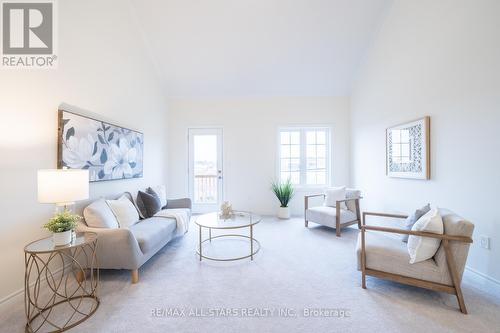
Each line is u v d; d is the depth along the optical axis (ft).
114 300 6.45
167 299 6.49
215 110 16.71
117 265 7.27
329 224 12.23
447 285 6.03
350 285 7.16
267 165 16.66
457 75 7.89
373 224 13.24
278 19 11.88
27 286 5.50
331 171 16.52
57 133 7.61
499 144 6.64
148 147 13.75
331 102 16.44
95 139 9.18
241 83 15.61
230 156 16.72
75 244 5.88
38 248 5.59
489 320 5.54
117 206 8.98
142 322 5.58
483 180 7.09
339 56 13.79
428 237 6.13
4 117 6.28
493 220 6.82
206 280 7.51
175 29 12.51
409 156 10.17
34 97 6.99
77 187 6.20
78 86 8.54
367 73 13.70
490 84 6.84
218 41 12.98
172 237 10.49
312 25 12.14
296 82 15.51
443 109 8.48
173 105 16.76
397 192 11.16
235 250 9.99
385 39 11.85
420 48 9.53
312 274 7.87
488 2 6.83
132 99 12.04
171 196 16.85
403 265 6.49
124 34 11.30
